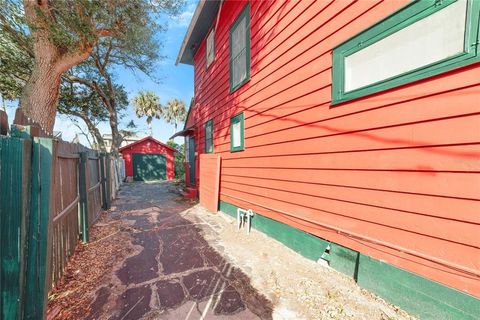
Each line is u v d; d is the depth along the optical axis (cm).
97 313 194
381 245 200
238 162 479
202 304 208
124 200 770
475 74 142
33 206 162
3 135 137
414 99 173
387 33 188
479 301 143
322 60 256
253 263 289
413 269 178
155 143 1688
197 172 818
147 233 413
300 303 207
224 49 542
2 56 709
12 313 140
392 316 184
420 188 171
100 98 1288
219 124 587
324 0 251
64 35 448
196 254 319
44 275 165
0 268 133
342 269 243
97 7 440
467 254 147
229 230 430
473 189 144
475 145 143
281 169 337
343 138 233
